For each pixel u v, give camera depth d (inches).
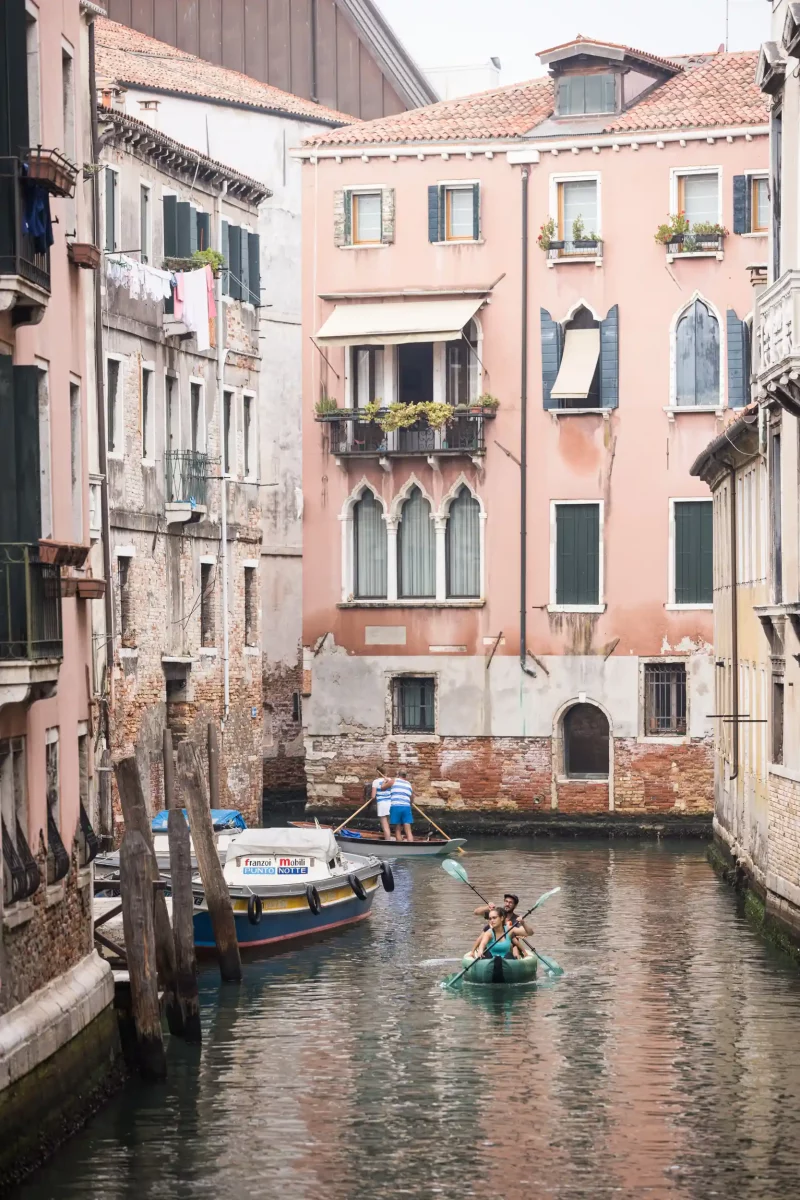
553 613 1642.5
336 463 1690.5
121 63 1790.1
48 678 652.7
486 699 1658.5
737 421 1151.0
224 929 976.9
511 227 1648.6
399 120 1701.5
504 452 1652.3
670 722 1628.9
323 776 1702.8
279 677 1868.8
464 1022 881.5
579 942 1080.2
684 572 1619.1
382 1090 757.9
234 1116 717.9
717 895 1252.5
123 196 1392.7
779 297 930.1
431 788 1672.0
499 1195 631.2
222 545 1556.3
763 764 1133.7
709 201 1619.1
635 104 1657.2
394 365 1680.6
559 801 1643.7
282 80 2075.5
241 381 1614.2
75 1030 700.7
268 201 1873.8
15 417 650.8
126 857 756.0
